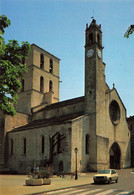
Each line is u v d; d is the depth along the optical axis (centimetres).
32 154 4356
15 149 4731
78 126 3966
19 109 5806
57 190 1919
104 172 2502
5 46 1606
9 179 2900
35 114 5500
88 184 2352
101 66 4703
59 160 3819
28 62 5909
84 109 4525
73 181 2633
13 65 1585
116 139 4866
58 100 6350
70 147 3728
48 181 2292
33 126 4550
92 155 4103
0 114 4962
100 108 4453
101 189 1912
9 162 4766
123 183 2430
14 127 5162
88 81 4519
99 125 4331
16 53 1642
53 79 6359
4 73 1499
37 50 6016
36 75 5856
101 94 4556
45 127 4241
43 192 1767
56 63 6575
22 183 2381
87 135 4206
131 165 5616
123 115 5297
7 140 4944
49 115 5209
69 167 3659
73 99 5347
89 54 4650
